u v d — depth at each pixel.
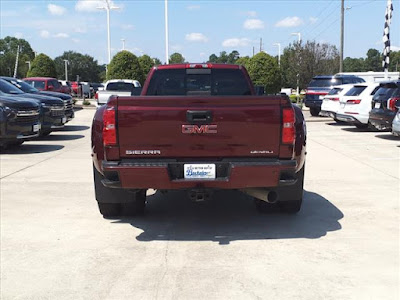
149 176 4.55
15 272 4.12
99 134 4.83
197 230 5.31
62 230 5.30
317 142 13.13
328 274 4.02
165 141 4.58
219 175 4.64
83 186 7.54
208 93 6.36
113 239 5.00
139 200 5.68
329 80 21.77
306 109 29.67
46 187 7.45
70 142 13.41
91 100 43.09
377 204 6.36
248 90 6.37
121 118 4.55
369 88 15.48
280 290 3.71
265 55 40.88
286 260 4.34
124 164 4.55
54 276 4.03
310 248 4.66
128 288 3.78
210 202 6.64
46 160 10.12
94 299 3.59
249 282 3.87
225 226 5.45
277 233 5.16
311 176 8.32
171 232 5.24
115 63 34.78
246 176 4.56
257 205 6.00
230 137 4.59
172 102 4.53
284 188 5.50
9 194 6.97
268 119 4.57
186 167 4.59
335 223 5.51
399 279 3.92
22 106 10.84
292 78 43.97
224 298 3.58
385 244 4.77
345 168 9.07
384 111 13.12
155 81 6.34
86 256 4.49
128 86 20.47
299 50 43.19
